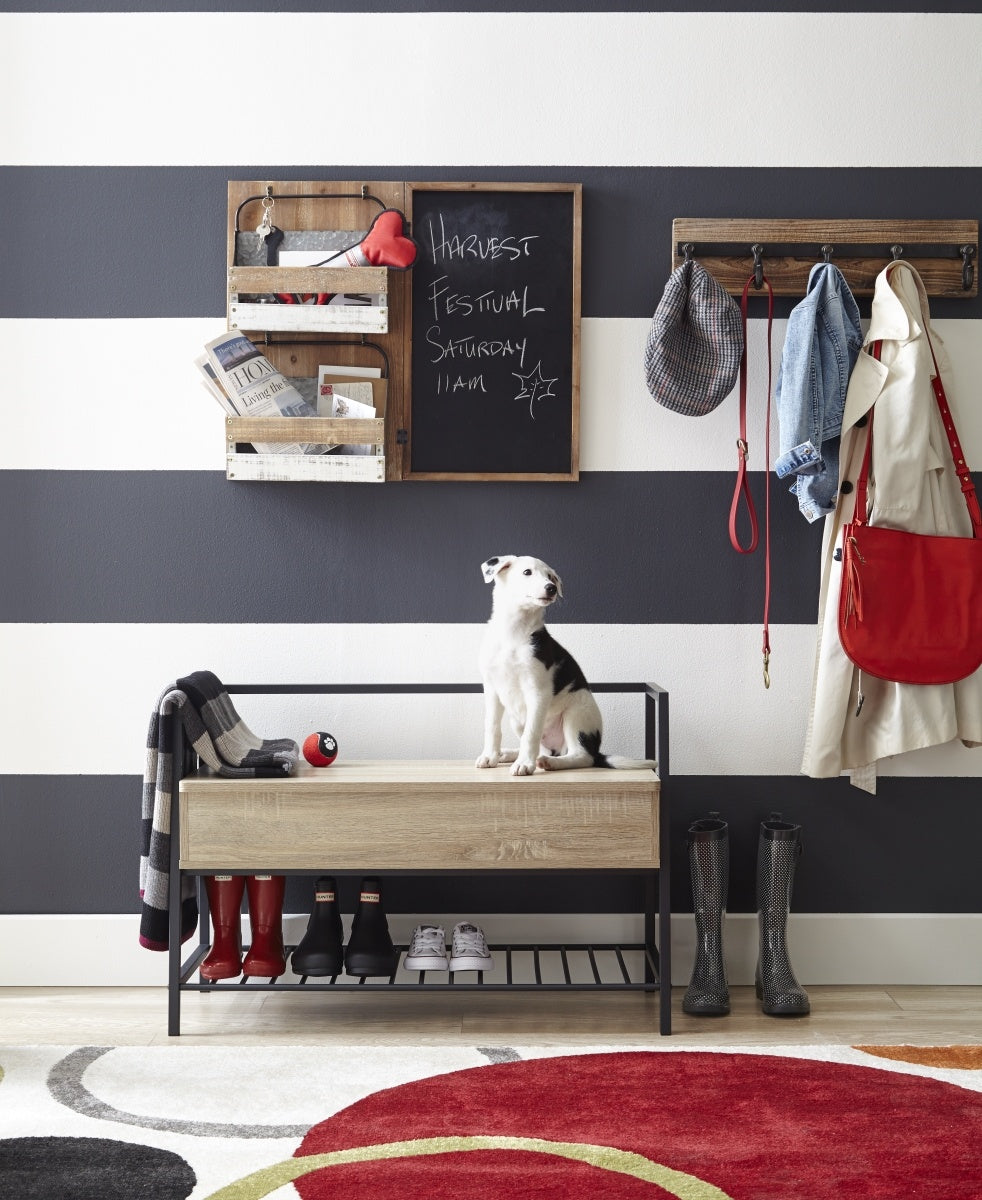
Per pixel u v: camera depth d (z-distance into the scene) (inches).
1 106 108.8
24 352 109.6
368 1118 76.5
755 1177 68.0
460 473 108.9
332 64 108.7
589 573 110.1
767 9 108.5
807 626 110.3
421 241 108.3
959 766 109.7
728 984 106.3
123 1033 95.9
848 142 109.0
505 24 108.5
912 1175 68.3
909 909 110.0
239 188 108.0
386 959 98.8
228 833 93.6
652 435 109.9
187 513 110.0
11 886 110.2
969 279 107.7
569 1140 72.9
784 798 110.0
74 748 110.0
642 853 93.1
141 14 108.6
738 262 107.6
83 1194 66.2
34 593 110.1
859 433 104.8
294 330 105.0
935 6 108.5
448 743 110.3
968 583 101.3
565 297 108.7
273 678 110.2
